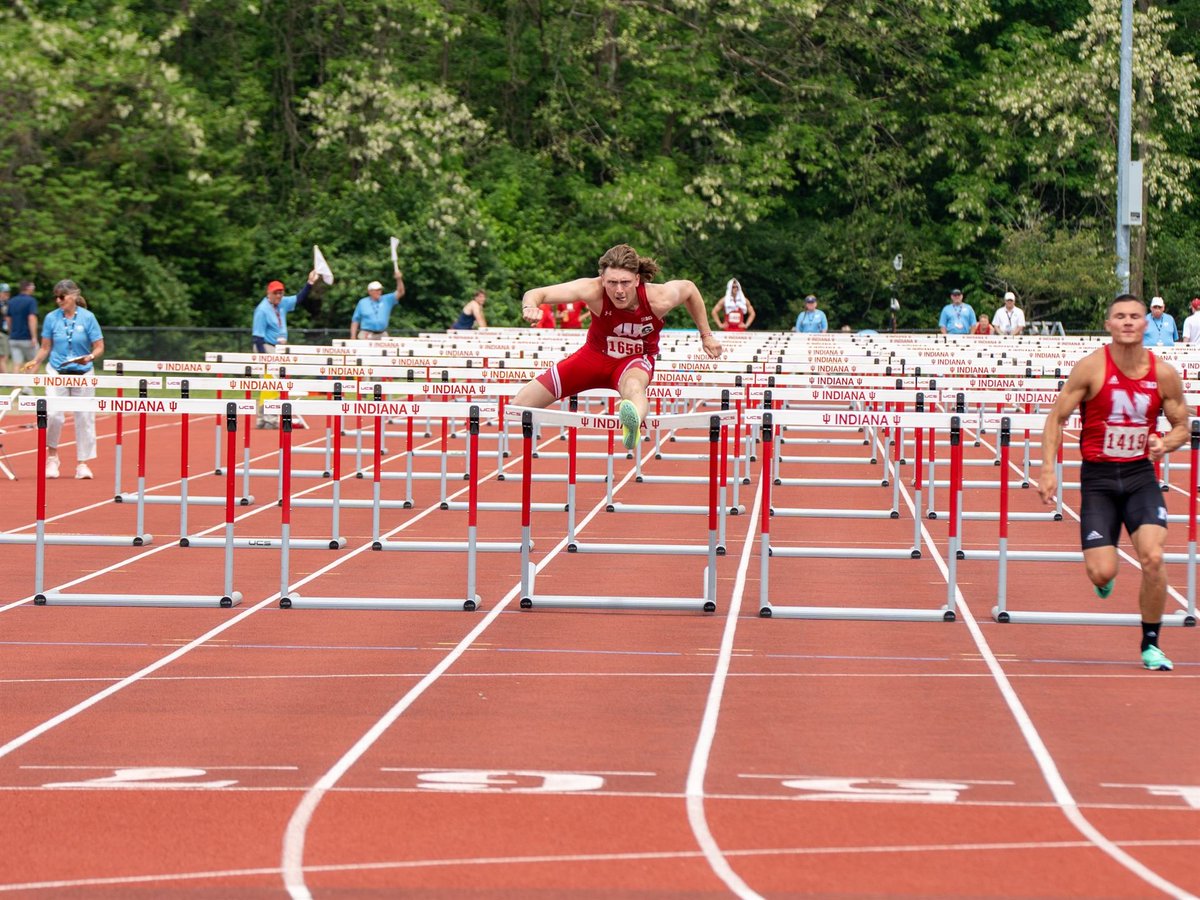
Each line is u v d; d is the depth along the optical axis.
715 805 14.06
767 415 23.17
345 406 23.70
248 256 89.06
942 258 112.88
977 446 49.53
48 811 13.89
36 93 75.56
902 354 45.78
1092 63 101.69
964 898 11.66
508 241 99.25
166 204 86.69
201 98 89.19
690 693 18.55
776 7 99.25
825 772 15.16
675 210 100.69
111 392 63.69
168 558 28.56
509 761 15.54
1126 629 22.67
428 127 88.00
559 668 19.91
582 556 29.23
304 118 98.31
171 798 14.28
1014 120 111.25
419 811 13.87
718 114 111.19
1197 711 17.70
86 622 22.89
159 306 84.00
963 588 25.95
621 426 21.97
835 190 111.88
